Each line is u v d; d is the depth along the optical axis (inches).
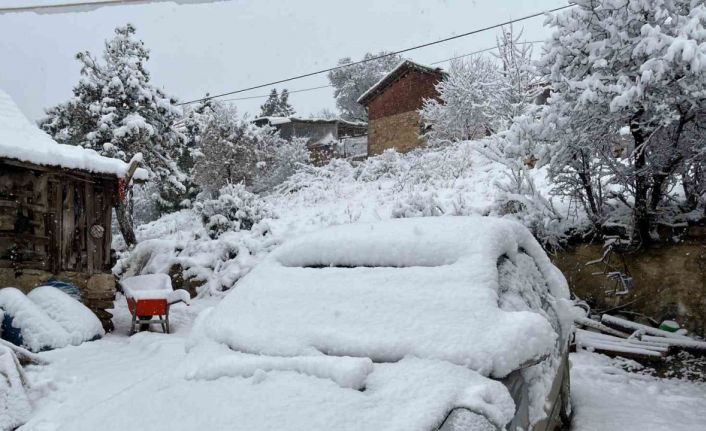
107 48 941.2
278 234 588.4
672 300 327.9
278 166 1160.2
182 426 100.4
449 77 916.0
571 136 325.7
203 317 163.3
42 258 378.9
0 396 201.2
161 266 578.9
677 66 276.7
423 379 108.1
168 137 957.8
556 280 179.9
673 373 271.1
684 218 329.4
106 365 274.5
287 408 101.0
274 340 133.6
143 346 314.0
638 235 346.0
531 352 118.8
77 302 354.6
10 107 410.6
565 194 369.4
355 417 97.3
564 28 323.6
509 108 698.2
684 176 332.8
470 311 123.6
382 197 661.9
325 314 136.4
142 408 112.3
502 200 394.0
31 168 364.2
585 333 319.9
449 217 160.4
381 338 123.2
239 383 116.7
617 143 346.6
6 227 362.6
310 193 797.9
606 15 315.6
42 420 191.5
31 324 313.0
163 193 1127.6
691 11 281.1
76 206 402.3
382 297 134.9
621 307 341.4
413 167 730.2
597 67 305.7
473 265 135.6
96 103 893.2
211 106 1166.3
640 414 202.2
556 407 161.9
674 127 322.0
